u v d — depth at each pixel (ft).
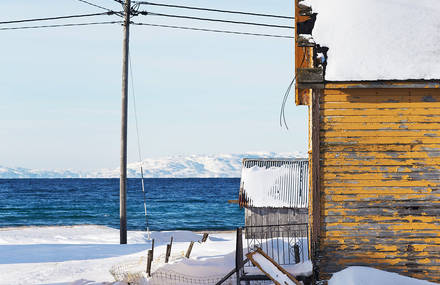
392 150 43.14
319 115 43.45
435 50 43.32
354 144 43.24
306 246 60.03
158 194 404.77
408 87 42.06
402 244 42.88
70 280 55.42
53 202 310.45
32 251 78.69
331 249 43.11
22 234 110.42
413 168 43.14
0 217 223.30
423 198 42.96
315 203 43.24
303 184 95.09
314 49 43.93
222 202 320.91
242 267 44.86
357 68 42.45
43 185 615.16
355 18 45.24
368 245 42.98
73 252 77.10
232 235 111.14
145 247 80.33
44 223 200.64
